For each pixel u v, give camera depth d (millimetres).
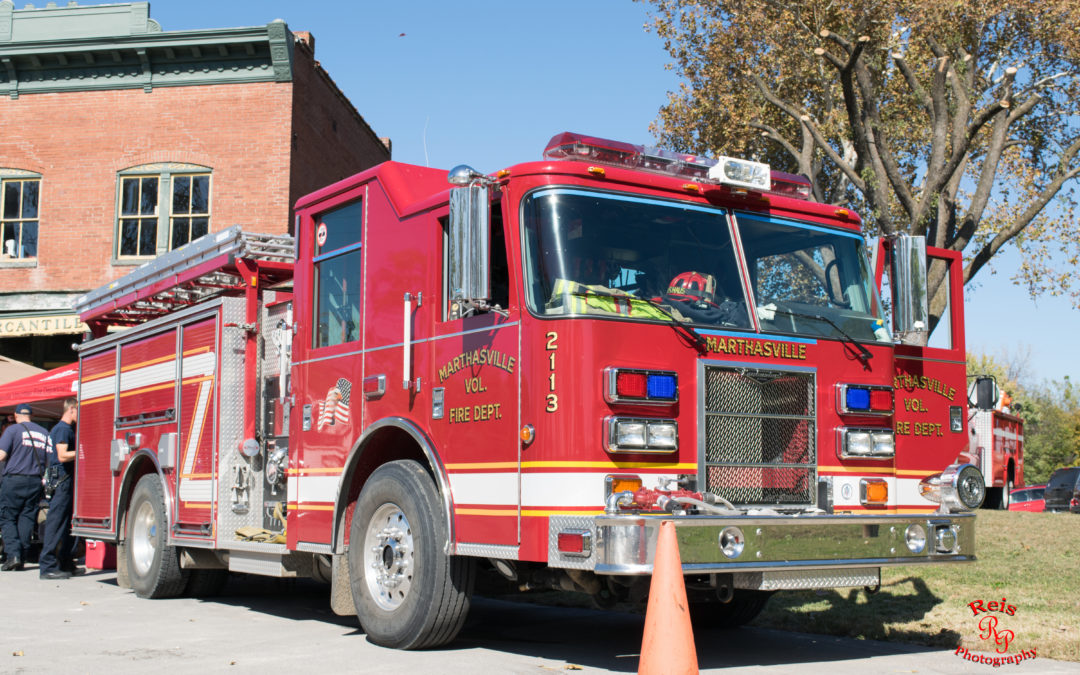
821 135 18516
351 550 6766
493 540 5730
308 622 7855
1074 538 10711
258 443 8383
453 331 6207
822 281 6578
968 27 16125
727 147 19594
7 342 20859
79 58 19938
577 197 5820
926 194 16156
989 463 19766
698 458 5664
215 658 6078
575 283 5613
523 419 5609
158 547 9242
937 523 6152
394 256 6789
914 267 6738
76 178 20016
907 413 6918
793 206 6598
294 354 7734
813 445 6133
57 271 19906
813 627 7273
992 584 8258
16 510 12211
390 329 6742
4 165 20188
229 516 8406
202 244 8930
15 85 20172
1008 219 19141
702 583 5938
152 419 9688
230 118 19625
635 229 5930
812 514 5805
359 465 6969
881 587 8352
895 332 6691
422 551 6164
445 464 6160
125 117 19953
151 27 19750
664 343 5676
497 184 6043
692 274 6023
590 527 5207
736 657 6203
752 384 5938
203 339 8828
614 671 5625
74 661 5984
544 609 8766
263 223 19359
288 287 8547
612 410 5434
